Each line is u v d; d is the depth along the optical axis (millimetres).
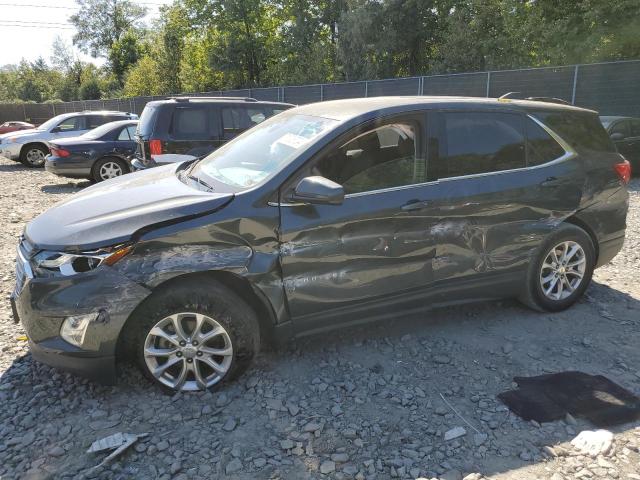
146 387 3262
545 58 21484
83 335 2910
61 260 2920
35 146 16031
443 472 2588
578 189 4238
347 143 3451
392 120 3602
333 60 33688
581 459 2684
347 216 3357
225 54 36906
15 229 7691
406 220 3541
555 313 4410
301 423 2951
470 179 3807
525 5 21688
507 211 3920
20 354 3727
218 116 8656
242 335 3184
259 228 3158
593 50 19891
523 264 4102
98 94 67125
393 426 2939
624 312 4445
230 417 2986
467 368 3557
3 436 2852
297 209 3254
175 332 3102
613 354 3748
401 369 3531
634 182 11219
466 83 17109
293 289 3289
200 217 3064
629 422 2980
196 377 3166
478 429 2922
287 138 3674
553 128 4266
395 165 3588
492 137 3959
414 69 30688
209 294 3062
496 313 4414
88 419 2979
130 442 2730
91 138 11719
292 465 2635
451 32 26016
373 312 3590
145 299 2992
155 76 45312
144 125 8602
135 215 3033
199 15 37375
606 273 5430
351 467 2619
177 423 2939
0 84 78750
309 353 3717
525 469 2619
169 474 2562
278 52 35812
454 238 3744
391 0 27797
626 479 2541
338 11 33531
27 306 2959
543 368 3561
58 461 2656
